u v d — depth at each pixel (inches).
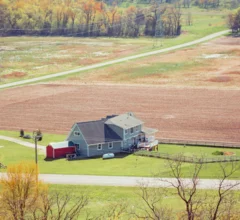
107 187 5339.6
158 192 4714.6
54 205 4557.1
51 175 5812.0
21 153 6820.9
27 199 4008.4
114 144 6889.8
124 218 4062.5
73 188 5305.1
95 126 6924.2
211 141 7396.7
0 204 3818.9
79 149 6796.3
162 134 7829.7
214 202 4033.0
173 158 6190.9
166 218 3484.3
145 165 6141.7
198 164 5831.7
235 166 5674.2
